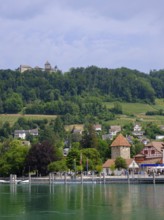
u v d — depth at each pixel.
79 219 159.75
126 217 162.75
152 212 174.12
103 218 161.12
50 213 174.25
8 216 167.75
